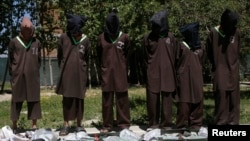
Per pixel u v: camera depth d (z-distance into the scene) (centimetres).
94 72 2659
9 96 1883
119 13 1734
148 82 855
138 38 1711
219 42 860
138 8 1723
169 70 852
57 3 2033
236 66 864
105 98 852
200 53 869
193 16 1221
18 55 836
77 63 834
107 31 843
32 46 843
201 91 862
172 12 1241
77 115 845
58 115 1189
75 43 837
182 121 863
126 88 854
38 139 759
